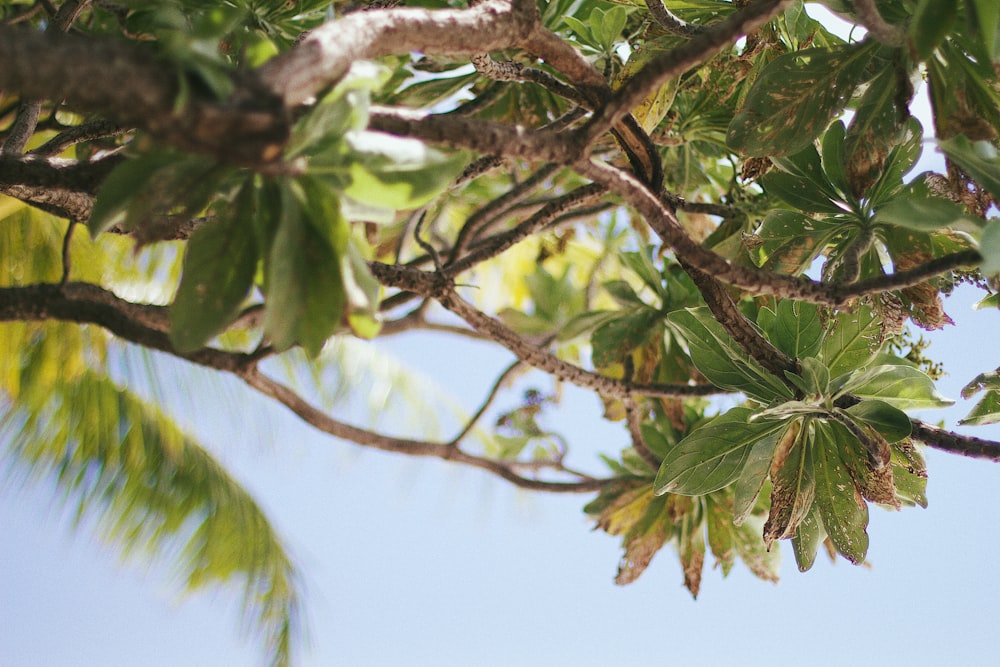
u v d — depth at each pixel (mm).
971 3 2479
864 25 2551
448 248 4711
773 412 2723
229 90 2139
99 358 6152
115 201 2350
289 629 7594
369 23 2350
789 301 2844
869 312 2838
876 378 2770
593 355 3430
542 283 4570
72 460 6762
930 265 2598
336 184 2355
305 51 2279
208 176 2359
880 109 2758
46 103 3164
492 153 2473
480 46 2457
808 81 2736
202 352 3320
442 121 2455
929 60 2680
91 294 3154
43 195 2883
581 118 3188
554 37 2521
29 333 5672
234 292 2396
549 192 4156
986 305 2834
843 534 2756
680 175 3479
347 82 2338
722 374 2812
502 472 3578
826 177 2854
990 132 2658
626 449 3516
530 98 3312
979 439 2777
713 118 3229
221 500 7371
